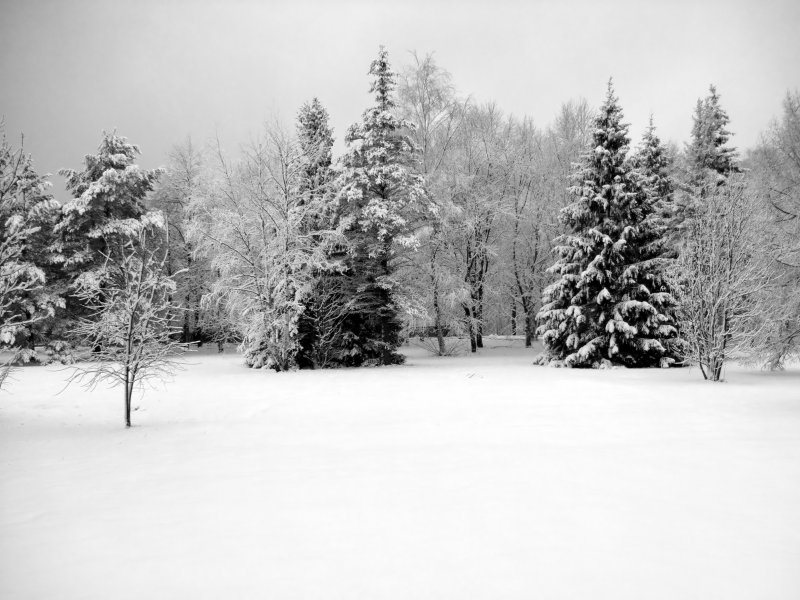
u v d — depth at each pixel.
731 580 3.21
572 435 8.03
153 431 9.39
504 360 26.75
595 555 3.58
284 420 10.19
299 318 22.17
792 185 20.58
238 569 3.44
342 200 23.70
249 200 21.91
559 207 32.44
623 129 23.73
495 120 32.50
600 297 22.23
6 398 13.58
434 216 25.00
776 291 18.30
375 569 3.41
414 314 23.97
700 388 13.75
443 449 7.20
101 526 4.33
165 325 10.98
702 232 16.84
